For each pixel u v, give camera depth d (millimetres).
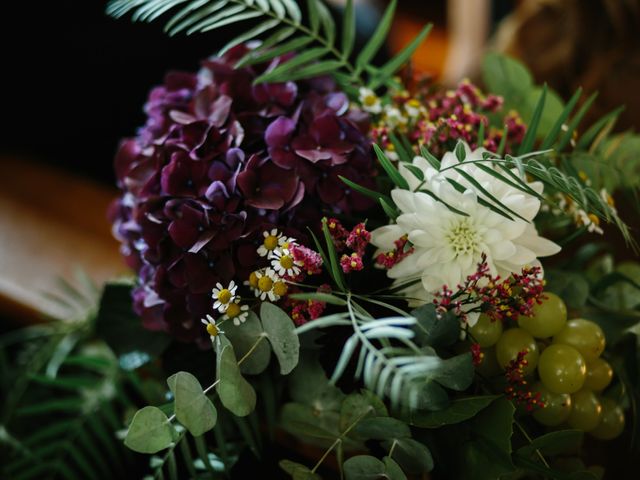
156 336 461
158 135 439
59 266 636
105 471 542
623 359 438
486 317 395
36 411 536
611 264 485
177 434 386
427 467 383
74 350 596
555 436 379
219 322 385
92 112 803
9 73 792
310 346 399
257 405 450
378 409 382
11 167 788
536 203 375
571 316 434
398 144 400
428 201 376
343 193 409
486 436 378
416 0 1197
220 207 397
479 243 376
